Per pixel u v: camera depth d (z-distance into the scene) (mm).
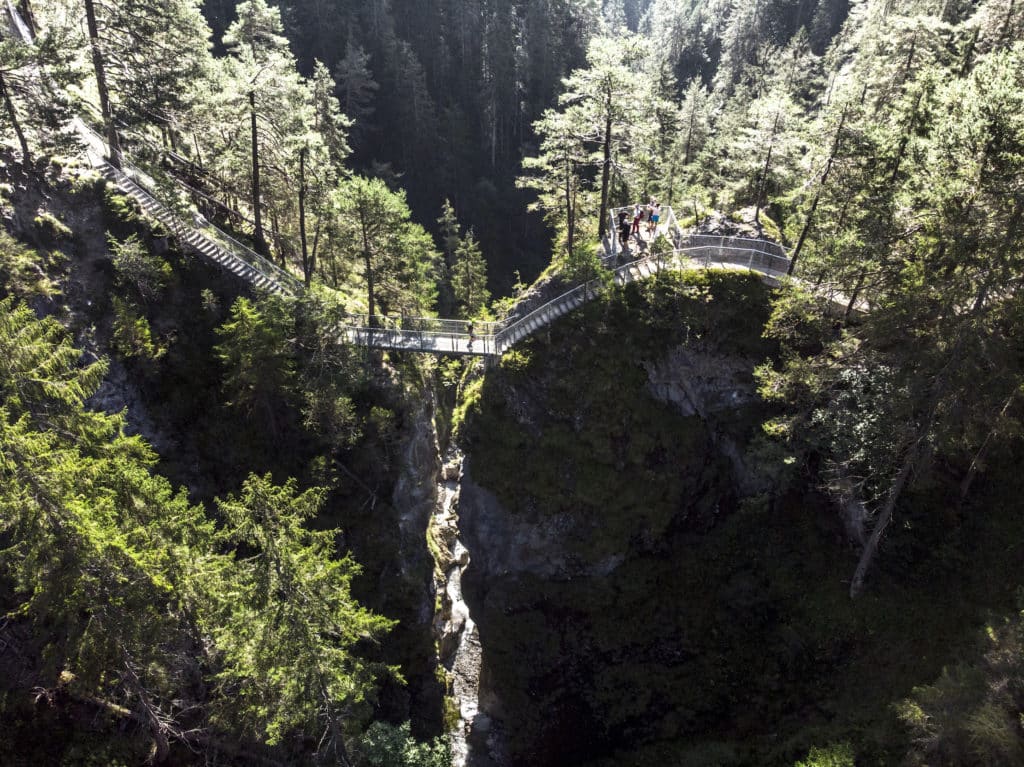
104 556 16703
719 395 33344
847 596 26703
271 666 18625
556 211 45000
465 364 45000
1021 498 24688
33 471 15680
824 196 29688
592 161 38562
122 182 36844
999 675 17031
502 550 34906
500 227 82312
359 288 48938
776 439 30609
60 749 20047
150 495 19281
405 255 39188
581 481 33281
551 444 33750
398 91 78438
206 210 42438
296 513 19500
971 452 25438
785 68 63969
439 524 42094
